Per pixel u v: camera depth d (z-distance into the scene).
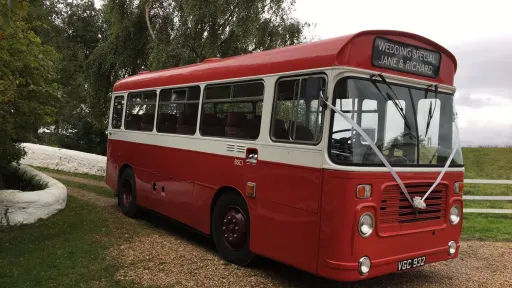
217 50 14.77
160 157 8.05
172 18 15.55
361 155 4.66
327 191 4.64
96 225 7.96
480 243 8.30
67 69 23.02
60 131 24.38
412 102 5.28
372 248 4.66
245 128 6.03
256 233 5.66
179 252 6.62
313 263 4.79
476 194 14.91
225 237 6.30
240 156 6.02
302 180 4.98
